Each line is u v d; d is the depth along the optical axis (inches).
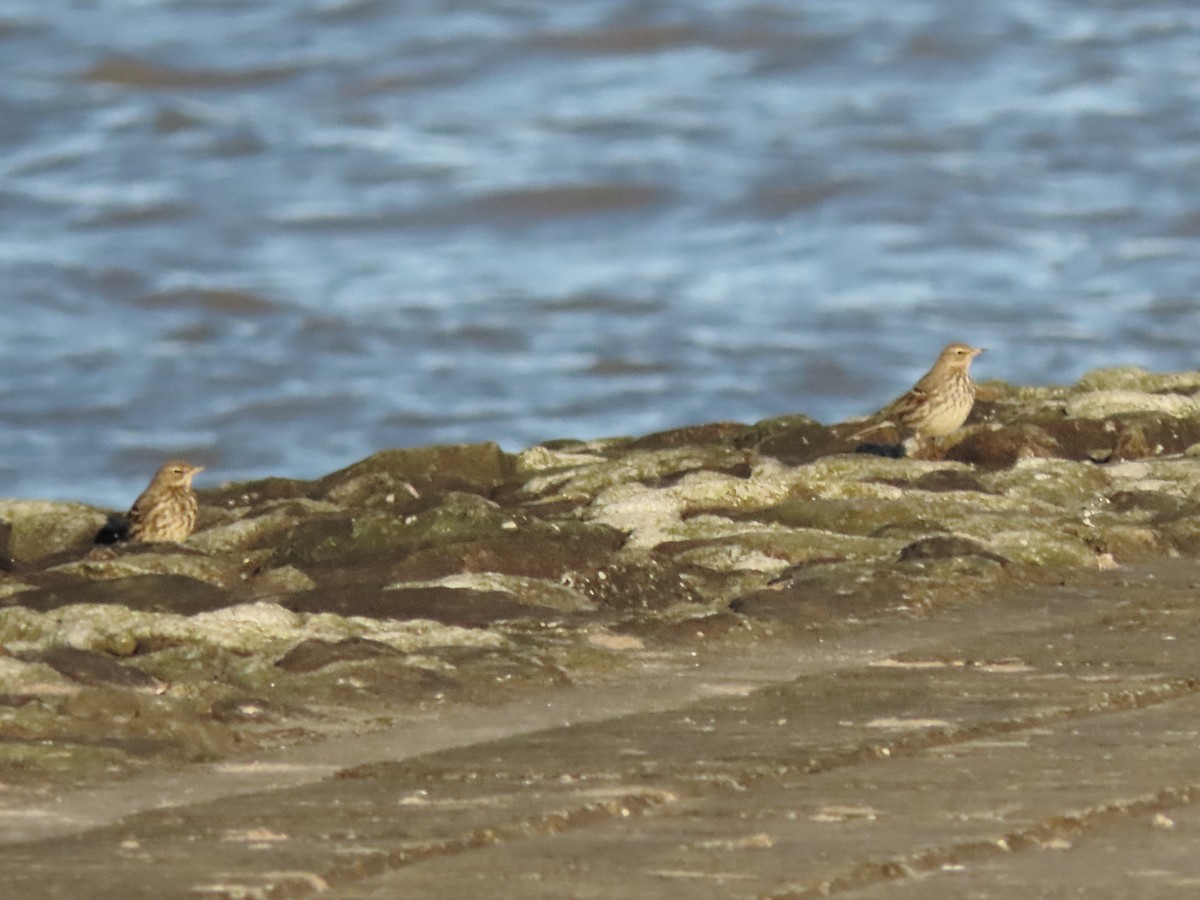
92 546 704.4
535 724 438.6
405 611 546.3
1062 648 492.7
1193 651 486.9
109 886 341.1
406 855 356.2
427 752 418.0
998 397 862.5
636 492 689.0
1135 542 600.4
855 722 433.7
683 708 449.1
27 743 418.0
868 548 600.4
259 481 780.6
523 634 517.0
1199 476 687.1
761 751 413.7
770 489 676.7
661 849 359.3
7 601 568.1
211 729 431.5
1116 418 768.9
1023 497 661.9
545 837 367.9
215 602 561.9
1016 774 397.1
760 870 346.9
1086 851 358.3
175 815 378.3
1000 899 335.6
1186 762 402.6
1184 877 343.9
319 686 464.8
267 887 339.6
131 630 509.4
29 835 367.9
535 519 621.0
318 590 560.7
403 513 645.3
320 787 395.5
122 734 429.4
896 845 358.0
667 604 563.2
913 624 522.3
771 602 541.0
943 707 443.8
